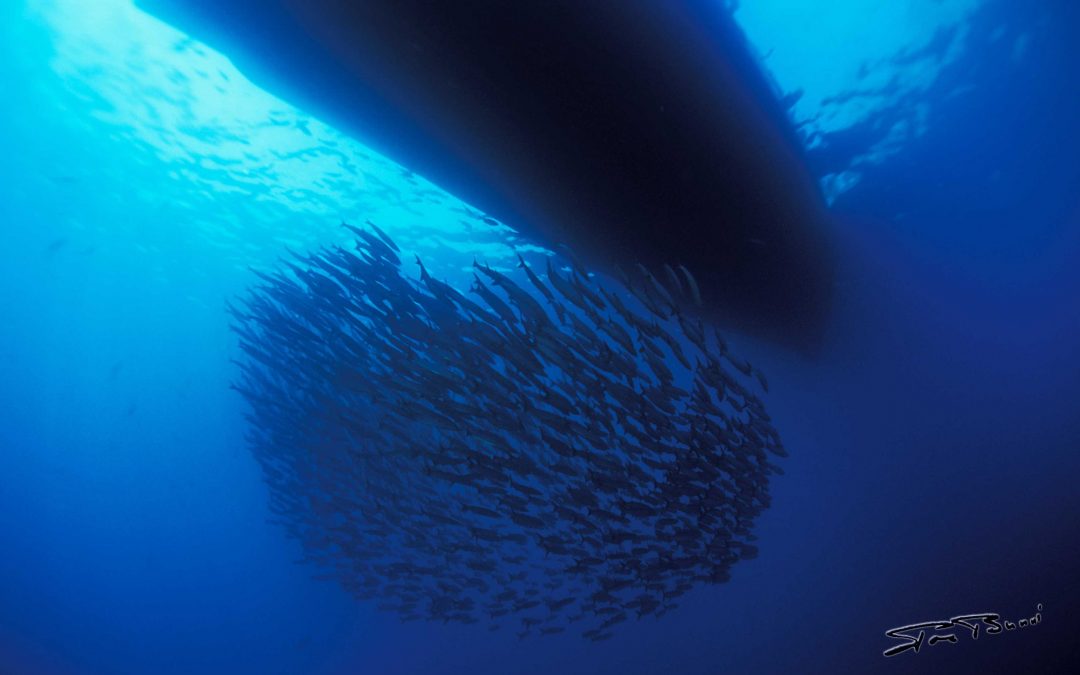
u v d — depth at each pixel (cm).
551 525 823
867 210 1256
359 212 1547
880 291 1386
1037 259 1334
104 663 2253
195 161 1511
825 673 1334
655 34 723
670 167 877
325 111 880
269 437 1301
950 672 1191
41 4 1096
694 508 761
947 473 1496
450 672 1817
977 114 1115
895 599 1403
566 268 1434
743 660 1488
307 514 1325
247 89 1250
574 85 750
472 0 657
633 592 1847
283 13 721
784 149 1024
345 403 1059
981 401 1470
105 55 1204
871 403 1527
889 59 985
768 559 1694
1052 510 1349
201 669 2194
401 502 1022
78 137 1475
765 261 1117
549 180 914
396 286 730
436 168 951
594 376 646
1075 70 1048
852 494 1605
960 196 1254
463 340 688
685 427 866
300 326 985
